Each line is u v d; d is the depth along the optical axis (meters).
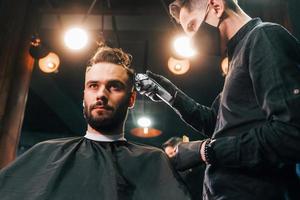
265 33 1.17
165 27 4.48
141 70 5.54
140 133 6.35
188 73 5.88
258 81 1.12
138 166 1.34
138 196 1.25
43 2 4.39
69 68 5.87
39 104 7.11
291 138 0.99
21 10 4.09
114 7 4.34
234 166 1.11
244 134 1.10
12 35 3.90
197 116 1.61
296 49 1.16
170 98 1.61
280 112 1.03
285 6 3.87
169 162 1.34
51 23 4.57
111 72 1.46
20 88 3.96
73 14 4.35
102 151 1.38
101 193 1.23
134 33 4.79
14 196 1.18
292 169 1.17
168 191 1.25
